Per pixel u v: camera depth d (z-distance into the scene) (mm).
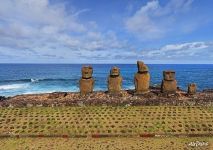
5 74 110812
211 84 76688
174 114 25250
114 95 29062
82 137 22297
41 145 20859
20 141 21641
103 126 23422
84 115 25172
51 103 27000
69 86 69625
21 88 64500
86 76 29578
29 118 24766
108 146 20625
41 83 75438
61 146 20656
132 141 21531
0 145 20906
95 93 30000
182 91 32438
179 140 21656
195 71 143500
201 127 23250
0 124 23859
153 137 22281
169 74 28891
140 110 25984
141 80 28953
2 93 56844
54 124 23812
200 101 27188
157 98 27828
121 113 25438
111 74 29219
